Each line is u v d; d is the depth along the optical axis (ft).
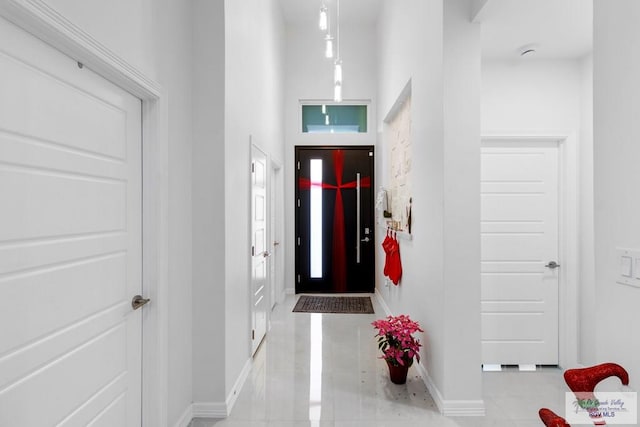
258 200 11.06
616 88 3.80
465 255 7.18
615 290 3.84
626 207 3.68
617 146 3.79
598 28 4.03
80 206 4.32
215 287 7.32
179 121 6.75
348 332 12.44
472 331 7.17
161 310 5.94
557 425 3.45
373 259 18.21
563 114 9.32
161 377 5.91
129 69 4.98
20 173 3.47
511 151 9.53
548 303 9.52
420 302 8.98
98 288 4.66
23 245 3.49
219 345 7.29
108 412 4.87
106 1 4.45
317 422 7.00
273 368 9.50
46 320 3.76
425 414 7.23
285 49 17.93
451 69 7.20
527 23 7.34
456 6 7.19
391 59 13.32
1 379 3.25
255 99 10.54
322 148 18.26
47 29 3.55
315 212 18.29
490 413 7.28
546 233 9.52
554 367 9.51
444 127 7.18
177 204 6.68
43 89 3.76
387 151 15.39
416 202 9.36
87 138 4.47
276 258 16.48
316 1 16.15
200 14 7.36
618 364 3.78
